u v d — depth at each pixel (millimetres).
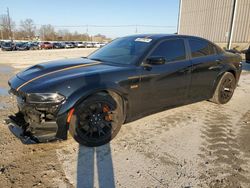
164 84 3674
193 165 2715
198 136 3477
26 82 2910
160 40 3783
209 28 29234
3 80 8023
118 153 2939
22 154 2869
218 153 2994
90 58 4000
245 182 2424
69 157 2824
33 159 2768
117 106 3182
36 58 18953
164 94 3738
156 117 4207
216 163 2766
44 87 2705
